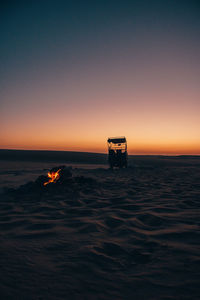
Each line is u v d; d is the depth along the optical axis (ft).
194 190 23.56
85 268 7.09
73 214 14.14
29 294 5.63
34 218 13.12
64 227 11.41
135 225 11.80
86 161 109.29
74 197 19.88
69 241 9.48
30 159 100.12
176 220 12.57
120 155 67.56
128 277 6.54
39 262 7.49
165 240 9.53
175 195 20.57
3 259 7.67
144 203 17.30
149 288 5.93
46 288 5.92
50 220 12.71
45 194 21.15
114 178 37.27
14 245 8.98
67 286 6.04
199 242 9.21
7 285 6.02
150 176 41.50
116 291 5.80
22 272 6.78
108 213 14.28
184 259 7.65
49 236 10.07
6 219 12.92
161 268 7.06
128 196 20.26
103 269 7.06
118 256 8.05
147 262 7.53
